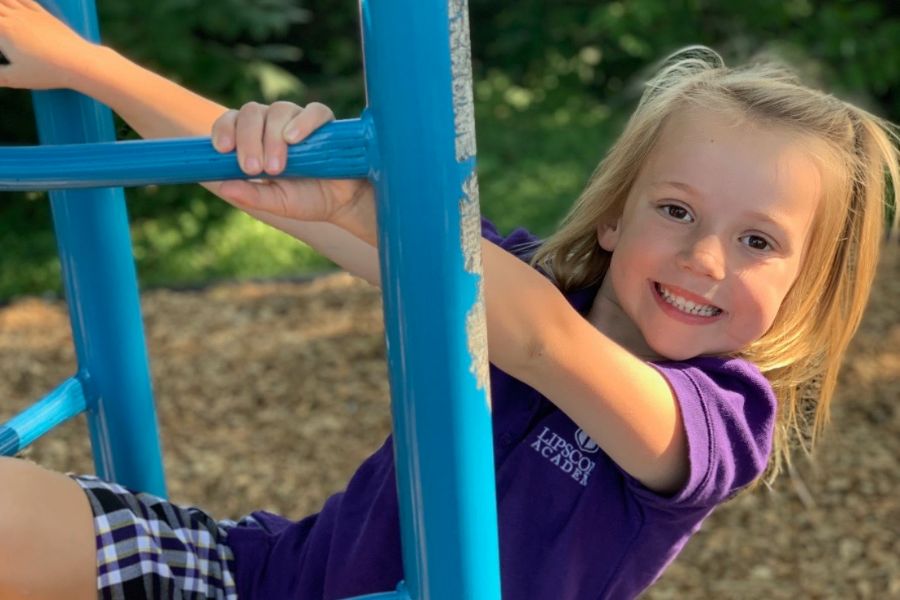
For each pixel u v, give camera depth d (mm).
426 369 825
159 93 1193
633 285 1219
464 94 795
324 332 4512
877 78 6719
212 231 5691
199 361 4250
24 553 1067
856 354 4090
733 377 1192
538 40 7793
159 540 1194
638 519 1161
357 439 3668
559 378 997
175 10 5918
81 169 807
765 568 2912
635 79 7477
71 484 1139
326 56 7277
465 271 818
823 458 3404
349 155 803
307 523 1372
